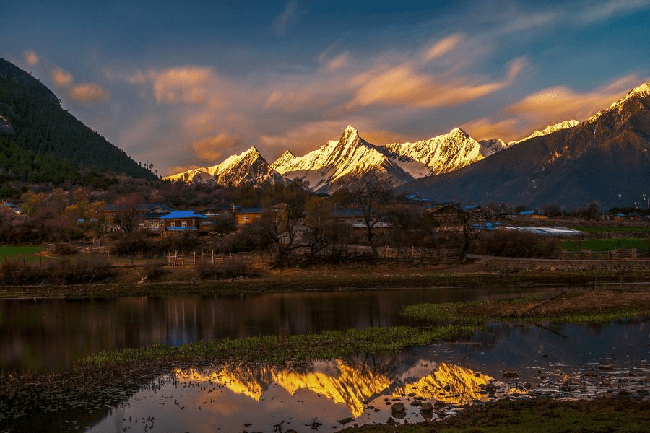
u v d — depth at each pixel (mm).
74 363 45500
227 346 49938
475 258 122562
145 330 59500
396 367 41844
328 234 118375
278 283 97062
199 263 108750
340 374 40469
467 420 28328
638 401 30562
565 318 59469
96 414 33156
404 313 66250
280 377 40156
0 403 35344
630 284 89562
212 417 32312
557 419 27141
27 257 124375
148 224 183250
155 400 35562
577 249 140250
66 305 80250
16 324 64062
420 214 150000
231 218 191875
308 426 30547
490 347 47188
